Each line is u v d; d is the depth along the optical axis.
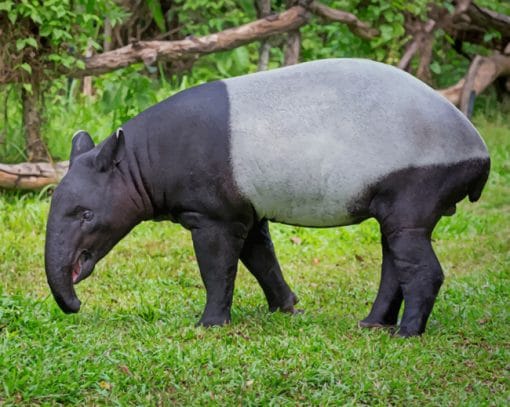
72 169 12.23
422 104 12.02
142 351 11.22
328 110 11.99
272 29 22.36
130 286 15.24
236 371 10.75
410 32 25.38
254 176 12.04
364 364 11.15
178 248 18.02
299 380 10.59
